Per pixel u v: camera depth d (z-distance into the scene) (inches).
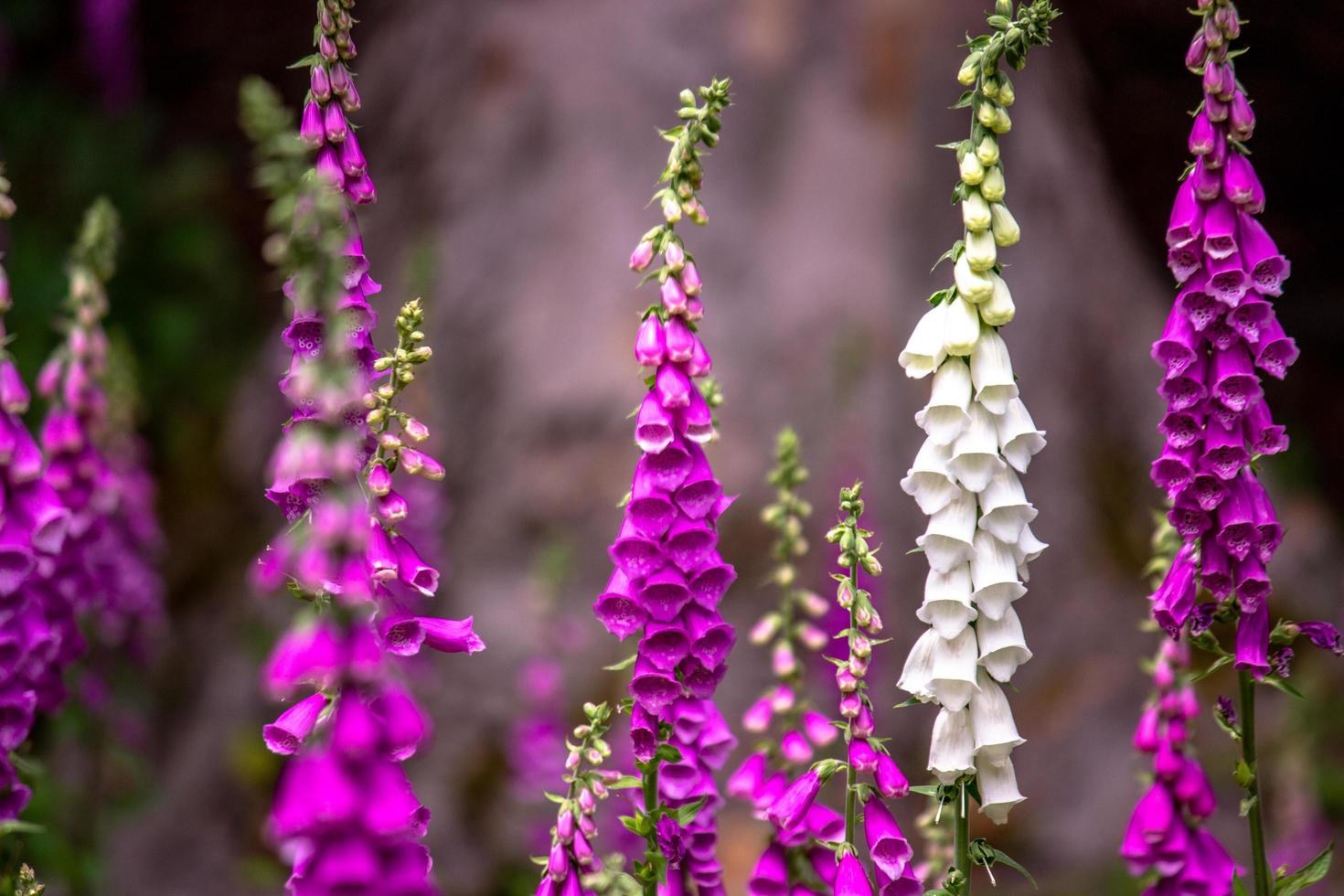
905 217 419.2
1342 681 371.9
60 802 245.9
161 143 589.6
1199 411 134.6
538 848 329.4
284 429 105.0
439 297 424.8
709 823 134.3
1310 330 610.5
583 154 438.9
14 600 137.8
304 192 98.5
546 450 391.5
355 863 102.7
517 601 369.1
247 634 402.3
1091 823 337.4
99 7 523.8
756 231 412.5
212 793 368.2
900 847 119.5
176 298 515.5
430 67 479.5
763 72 440.1
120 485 220.8
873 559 120.3
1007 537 118.6
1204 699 342.6
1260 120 624.7
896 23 444.8
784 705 147.9
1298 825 303.9
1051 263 434.0
